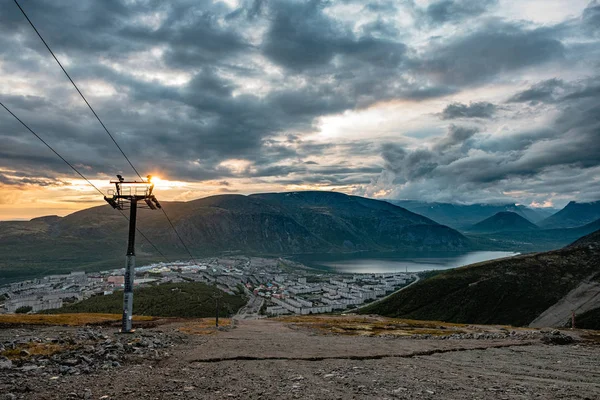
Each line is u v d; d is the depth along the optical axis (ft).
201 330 221.46
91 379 69.36
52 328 180.65
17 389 59.57
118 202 181.98
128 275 174.50
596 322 570.87
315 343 156.76
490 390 70.69
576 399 64.80
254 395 61.62
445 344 163.12
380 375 83.87
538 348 153.79
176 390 63.41
